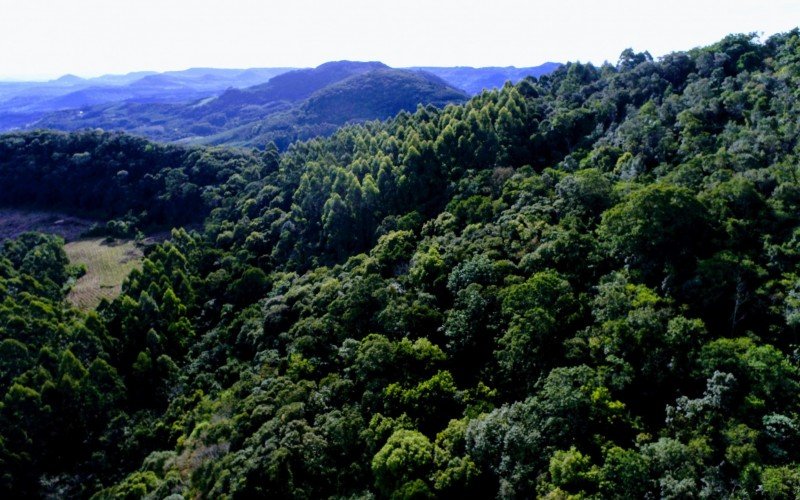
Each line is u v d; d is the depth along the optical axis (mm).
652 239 62906
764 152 77562
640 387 49969
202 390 85250
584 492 39344
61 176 187750
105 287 132875
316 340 74875
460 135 119938
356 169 125875
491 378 59312
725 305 55781
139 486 65438
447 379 58250
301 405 62125
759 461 38969
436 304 72938
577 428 45312
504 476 45656
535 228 77188
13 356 85625
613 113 118188
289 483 54469
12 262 134250
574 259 68188
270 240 126875
